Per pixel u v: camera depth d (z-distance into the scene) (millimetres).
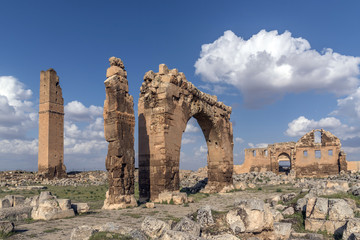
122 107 19031
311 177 52531
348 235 11164
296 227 13703
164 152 21953
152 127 22766
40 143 49438
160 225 10383
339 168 51344
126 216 14922
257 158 59750
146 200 21969
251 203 11648
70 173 55094
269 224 11508
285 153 57562
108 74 19453
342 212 12852
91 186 40906
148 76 23438
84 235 9398
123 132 18828
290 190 27344
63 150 51406
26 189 34500
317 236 11977
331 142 52625
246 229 11227
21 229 11766
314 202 13922
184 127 24609
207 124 30562
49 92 49875
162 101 22625
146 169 22703
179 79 24234
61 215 14289
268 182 38188
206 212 11922
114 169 18266
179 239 9117
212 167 31719
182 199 20344
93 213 15914
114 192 18094
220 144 31406
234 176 45312
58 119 51031
